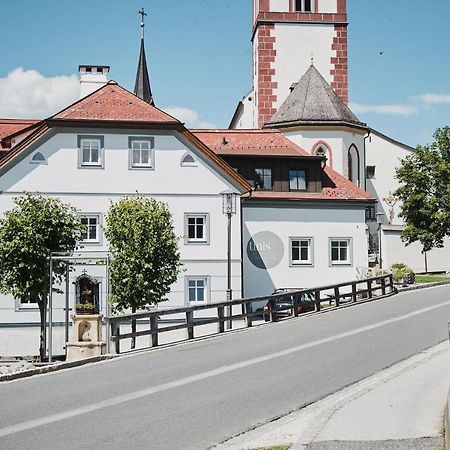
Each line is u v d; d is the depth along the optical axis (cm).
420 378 1574
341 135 5206
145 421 1252
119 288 3152
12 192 3825
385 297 3703
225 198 3089
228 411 1334
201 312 3912
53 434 1157
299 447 1019
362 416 1205
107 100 3975
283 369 1794
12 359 2600
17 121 4562
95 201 3884
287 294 2966
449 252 6162
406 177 5750
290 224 4316
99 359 2048
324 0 5919
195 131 4691
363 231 4384
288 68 5900
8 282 2705
